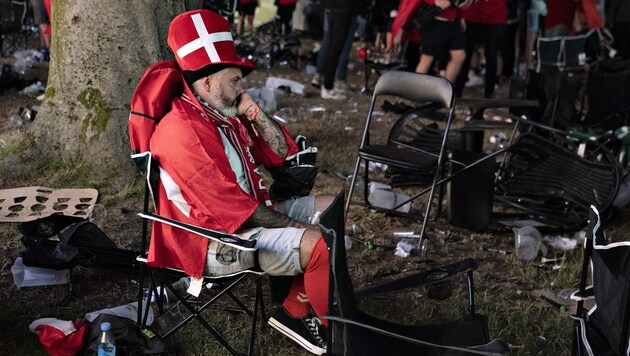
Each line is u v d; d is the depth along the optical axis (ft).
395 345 10.16
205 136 10.61
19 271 14.01
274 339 12.55
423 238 16.85
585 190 18.47
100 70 18.74
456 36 27.14
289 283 11.93
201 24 10.78
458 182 17.47
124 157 18.79
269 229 10.89
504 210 19.39
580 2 30.83
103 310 12.78
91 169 18.85
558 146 18.78
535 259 16.51
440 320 13.56
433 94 16.79
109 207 17.62
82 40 18.74
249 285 14.25
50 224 14.66
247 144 11.57
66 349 11.45
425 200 19.76
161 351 11.32
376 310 13.74
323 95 31.58
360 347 9.74
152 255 10.78
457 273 10.84
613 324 8.87
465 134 19.94
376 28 37.99
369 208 18.72
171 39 10.94
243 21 42.78
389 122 27.89
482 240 17.35
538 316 13.87
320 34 48.75
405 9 27.81
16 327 12.47
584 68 23.67
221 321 12.92
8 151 19.79
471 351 9.06
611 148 21.03
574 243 17.19
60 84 19.22
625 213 19.58
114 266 14.05
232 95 11.09
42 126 19.45
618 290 8.70
